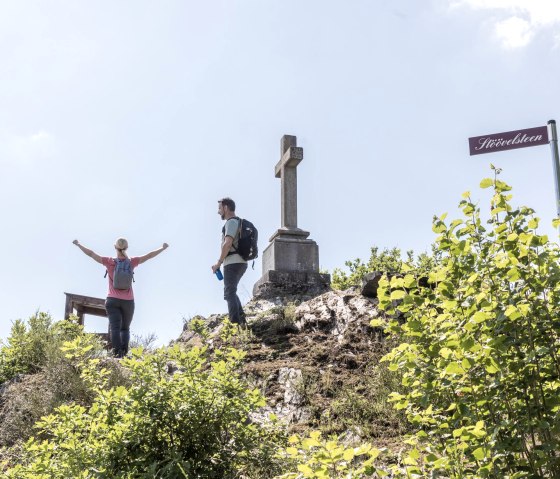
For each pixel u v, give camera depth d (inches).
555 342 124.6
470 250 133.3
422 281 266.4
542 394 121.3
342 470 120.1
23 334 367.6
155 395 182.5
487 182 135.2
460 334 122.6
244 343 313.1
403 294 135.3
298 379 254.2
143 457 175.2
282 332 324.2
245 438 186.7
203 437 183.5
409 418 140.3
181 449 180.5
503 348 116.8
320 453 114.3
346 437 211.2
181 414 179.5
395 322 141.2
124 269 374.6
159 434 183.3
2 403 293.3
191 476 171.0
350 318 306.0
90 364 229.9
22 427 266.1
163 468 164.4
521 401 124.5
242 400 187.9
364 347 278.7
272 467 181.5
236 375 196.9
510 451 120.0
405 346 134.0
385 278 139.1
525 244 124.3
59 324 404.8
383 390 233.3
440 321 133.7
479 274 129.0
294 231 503.5
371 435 209.8
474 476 117.6
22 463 228.2
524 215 132.6
